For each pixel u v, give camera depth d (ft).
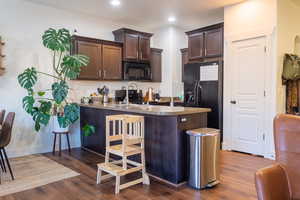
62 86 13.20
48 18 14.53
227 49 14.28
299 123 5.40
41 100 13.83
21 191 8.63
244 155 13.17
